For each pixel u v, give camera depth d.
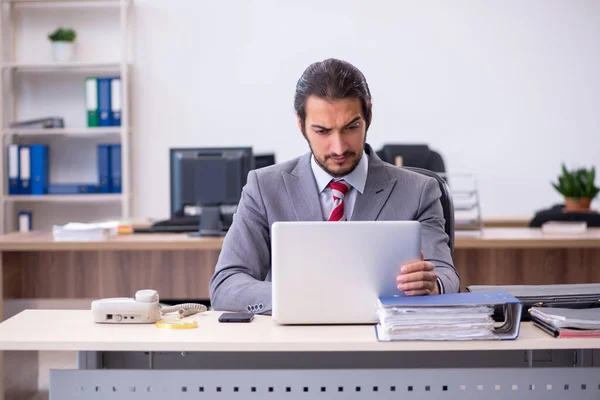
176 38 5.74
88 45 5.76
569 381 1.66
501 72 5.71
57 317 1.84
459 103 5.72
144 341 1.56
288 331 1.64
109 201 5.82
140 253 3.70
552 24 5.69
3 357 3.36
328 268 1.68
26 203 5.81
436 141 5.73
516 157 5.73
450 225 2.21
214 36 5.74
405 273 1.67
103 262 3.70
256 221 2.08
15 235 3.79
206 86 5.76
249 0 5.72
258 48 5.73
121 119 5.46
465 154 5.73
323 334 1.61
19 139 5.76
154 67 5.75
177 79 5.76
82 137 5.78
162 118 5.77
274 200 2.08
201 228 3.66
